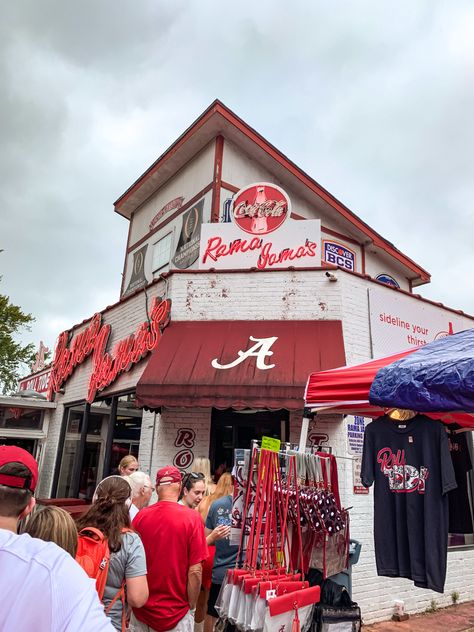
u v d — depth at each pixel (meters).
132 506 3.70
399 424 3.68
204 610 4.30
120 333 8.75
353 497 6.28
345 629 3.44
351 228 13.95
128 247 14.65
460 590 7.09
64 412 10.58
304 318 7.14
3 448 1.72
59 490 9.93
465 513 4.64
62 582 1.21
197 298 7.41
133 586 2.63
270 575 3.27
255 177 11.84
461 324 8.92
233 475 3.54
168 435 6.68
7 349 22.75
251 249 7.90
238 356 6.40
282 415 6.78
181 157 12.34
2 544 1.29
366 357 7.17
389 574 3.52
